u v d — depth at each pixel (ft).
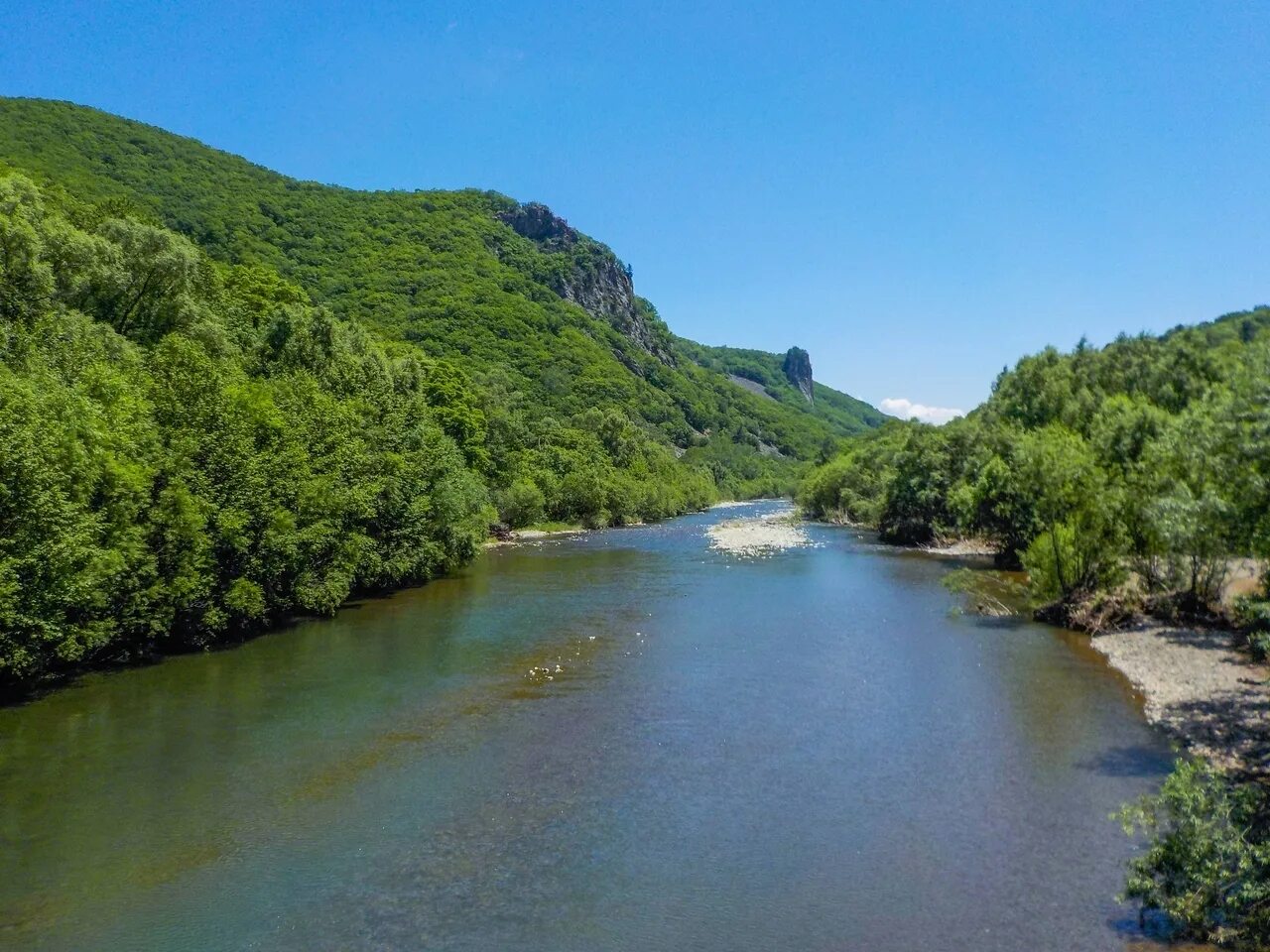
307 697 86.48
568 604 146.10
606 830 55.31
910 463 271.28
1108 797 60.08
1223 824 43.91
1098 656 104.06
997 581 174.40
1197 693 84.58
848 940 42.24
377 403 174.40
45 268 141.90
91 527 89.25
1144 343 264.31
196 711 81.41
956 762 67.72
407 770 66.13
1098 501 123.75
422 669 98.27
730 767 66.95
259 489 117.80
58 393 91.86
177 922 43.98
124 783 62.95
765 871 49.75
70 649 87.81
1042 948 41.24
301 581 127.34
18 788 61.82
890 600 150.41
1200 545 90.84
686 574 188.85
